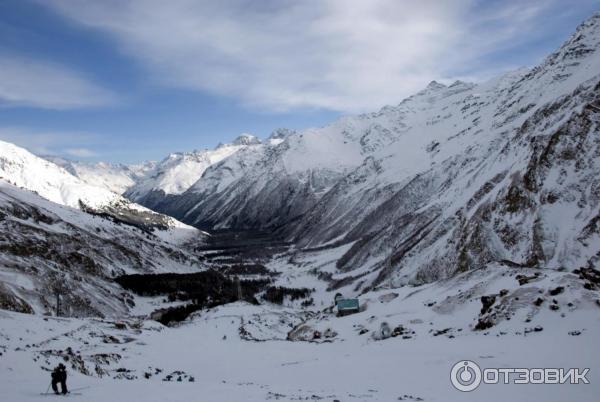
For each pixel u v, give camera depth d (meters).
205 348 69.62
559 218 101.25
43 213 178.75
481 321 56.03
